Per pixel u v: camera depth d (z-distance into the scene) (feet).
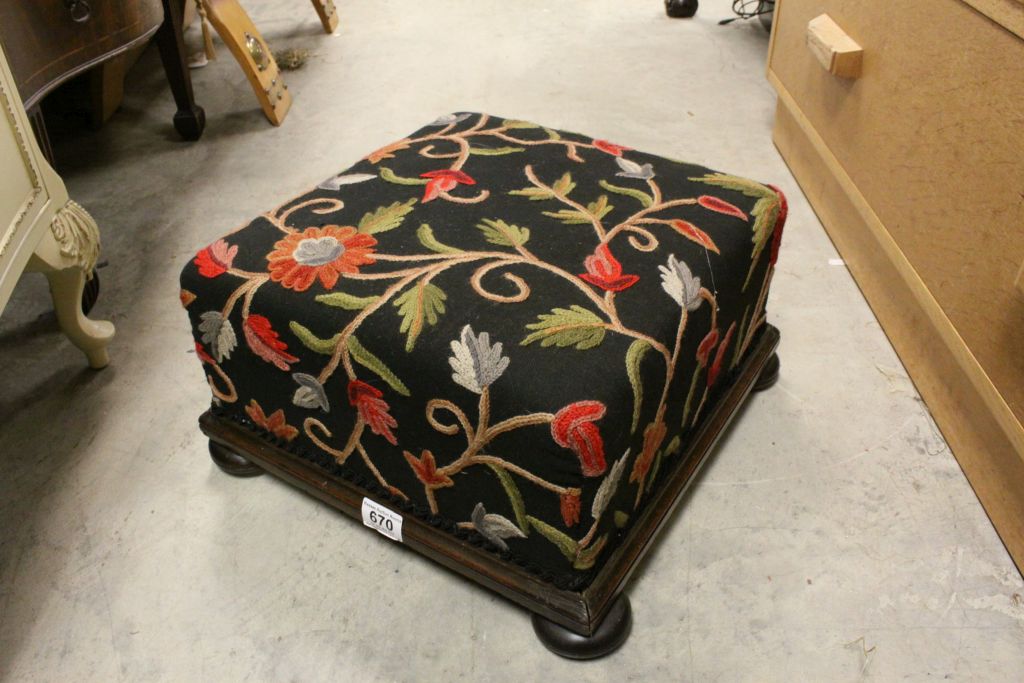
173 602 2.58
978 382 2.70
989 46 2.64
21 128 2.64
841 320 3.67
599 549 2.26
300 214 2.64
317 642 2.45
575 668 2.36
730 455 3.02
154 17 3.79
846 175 3.85
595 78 6.07
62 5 3.14
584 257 2.38
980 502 2.81
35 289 4.07
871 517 2.77
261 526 2.82
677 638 2.42
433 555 2.49
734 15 7.15
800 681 2.30
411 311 2.19
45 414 3.31
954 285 2.88
